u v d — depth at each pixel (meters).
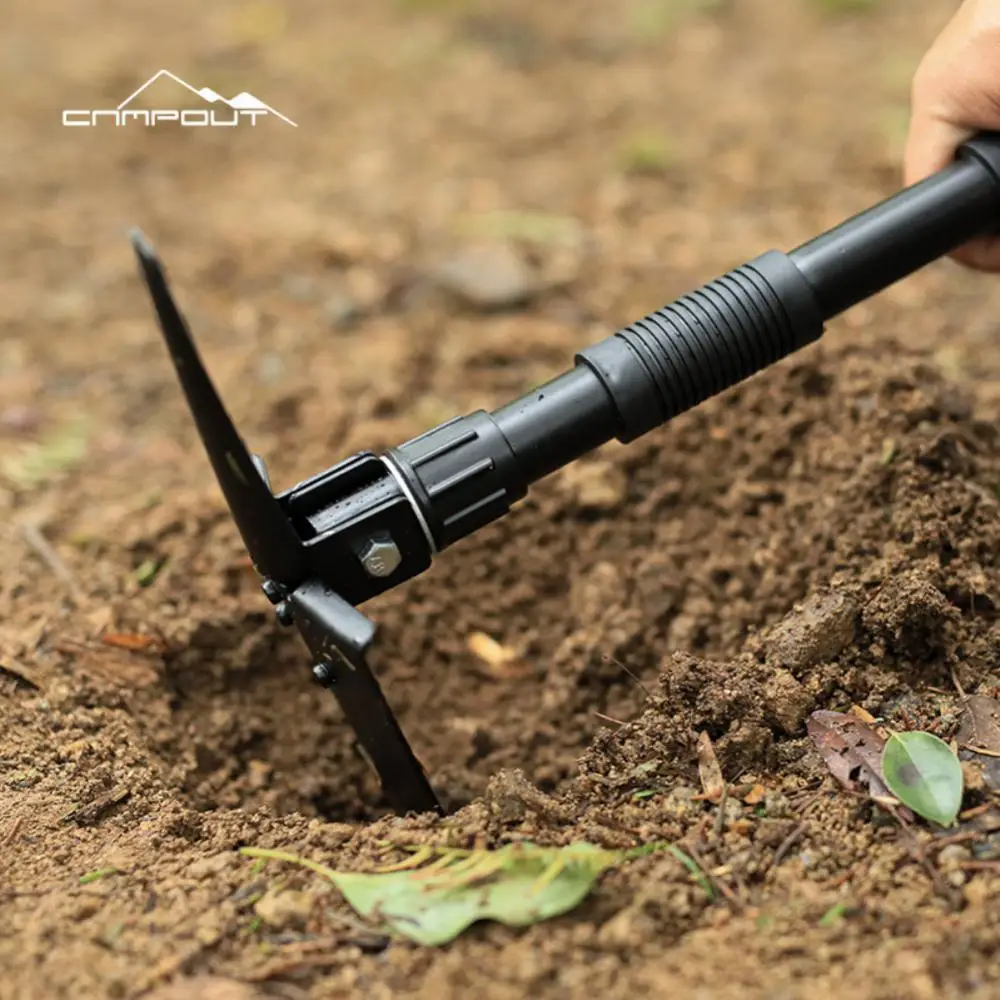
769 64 1.33
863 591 0.58
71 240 1.06
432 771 0.63
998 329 0.82
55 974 0.50
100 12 1.55
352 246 1.01
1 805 0.56
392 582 0.54
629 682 0.64
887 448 0.63
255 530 0.52
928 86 0.61
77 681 0.62
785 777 0.55
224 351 0.89
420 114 1.28
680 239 0.99
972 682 0.57
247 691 0.65
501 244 0.99
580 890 0.50
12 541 0.71
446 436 0.54
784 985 0.48
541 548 0.69
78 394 0.85
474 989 0.49
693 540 0.67
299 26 1.51
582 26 1.47
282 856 0.53
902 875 0.51
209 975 0.50
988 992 0.48
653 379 0.55
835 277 0.56
